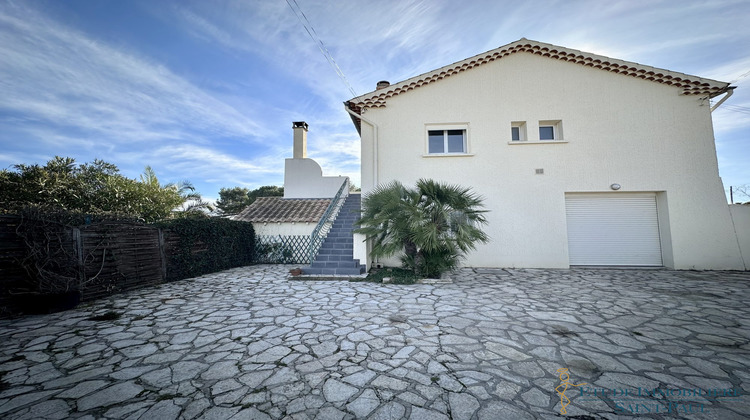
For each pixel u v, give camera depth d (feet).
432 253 25.57
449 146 33.73
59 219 17.92
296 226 41.19
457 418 6.98
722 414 7.09
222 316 15.83
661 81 30.19
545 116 31.58
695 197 29.25
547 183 31.12
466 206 25.39
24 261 16.29
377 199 27.27
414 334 12.85
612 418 6.94
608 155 30.55
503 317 15.12
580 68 31.42
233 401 7.83
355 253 29.43
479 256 31.40
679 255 28.86
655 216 30.68
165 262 25.80
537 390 8.26
